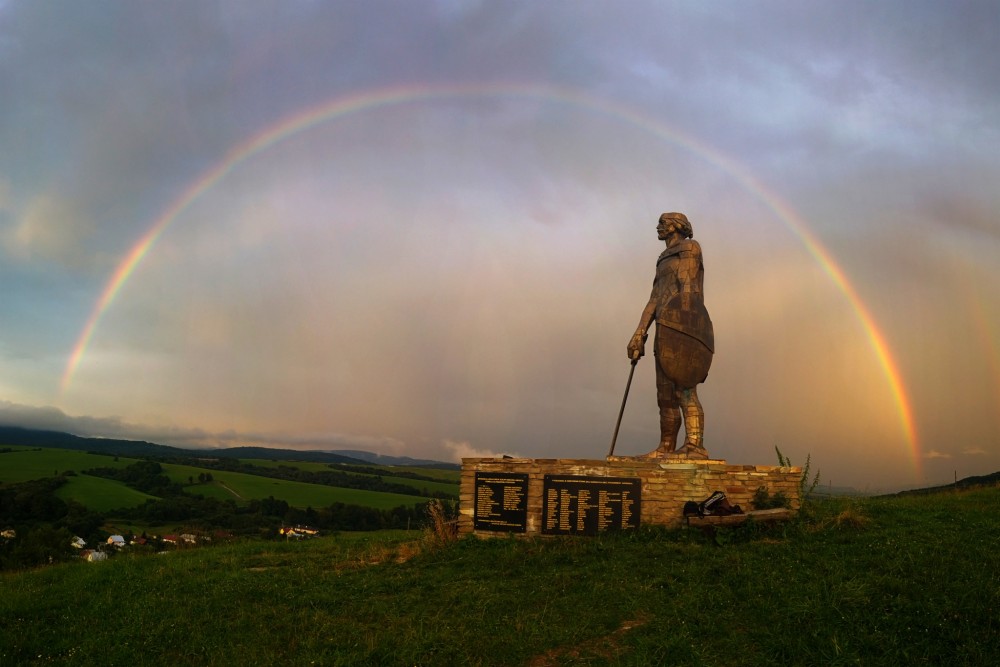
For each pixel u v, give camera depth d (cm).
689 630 1012
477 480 1695
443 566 1452
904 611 1007
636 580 1231
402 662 980
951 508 1744
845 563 1216
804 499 1636
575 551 1455
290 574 1475
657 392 1841
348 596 1284
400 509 6044
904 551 1255
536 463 1656
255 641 1095
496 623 1091
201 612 1251
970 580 1092
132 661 1066
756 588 1127
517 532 1639
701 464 1616
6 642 1163
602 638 1023
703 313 1814
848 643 930
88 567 1822
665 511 1595
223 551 1936
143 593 1427
